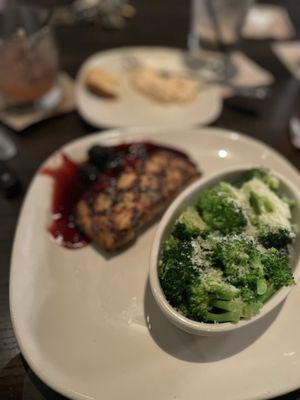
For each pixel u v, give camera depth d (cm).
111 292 22
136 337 20
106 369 19
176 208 23
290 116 36
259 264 20
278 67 42
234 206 22
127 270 24
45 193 27
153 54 41
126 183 27
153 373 19
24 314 20
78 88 36
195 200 24
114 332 21
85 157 30
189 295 19
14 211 27
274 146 34
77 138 33
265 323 21
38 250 24
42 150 32
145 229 26
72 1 49
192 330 18
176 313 19
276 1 53
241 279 19
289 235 21
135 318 21
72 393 18
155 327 21
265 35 46
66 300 22
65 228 26
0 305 23
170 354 20
